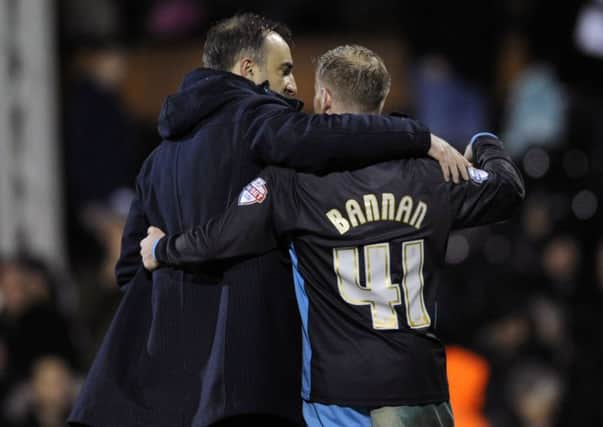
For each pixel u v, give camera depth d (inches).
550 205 1608.0
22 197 1501.0
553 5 1847.9
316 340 704.4
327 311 703.1
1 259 1346.0
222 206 722.2
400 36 1813.5
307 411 707.4
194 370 714.8
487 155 746.2
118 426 709.3
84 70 1659.7
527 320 1409.9
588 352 1316.4
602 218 1636.3
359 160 703.7
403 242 703.1
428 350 702.5
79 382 1305.4
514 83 1808.6
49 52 1534.2
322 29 1861.5
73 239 1627.7
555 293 1483.8
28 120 1507.1
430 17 1798.7
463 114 1768.0
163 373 720.3
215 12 1839.3
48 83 1529.3
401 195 704.4
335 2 1878.7
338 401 694.5
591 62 1846.7
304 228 704.4
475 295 1467.8
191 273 727.1
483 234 1582.2
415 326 700.7
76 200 1620.3
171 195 741.9
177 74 1815.9
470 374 1327.5
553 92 1774.1
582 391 1296.8
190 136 740.0
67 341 1325.0
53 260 1509.6
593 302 1417.3
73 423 716.7
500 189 721.0
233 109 729.6
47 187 1517.0
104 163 1614.2
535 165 1691.7
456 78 1782.7
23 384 1283.2
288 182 708.7
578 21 1833.2
